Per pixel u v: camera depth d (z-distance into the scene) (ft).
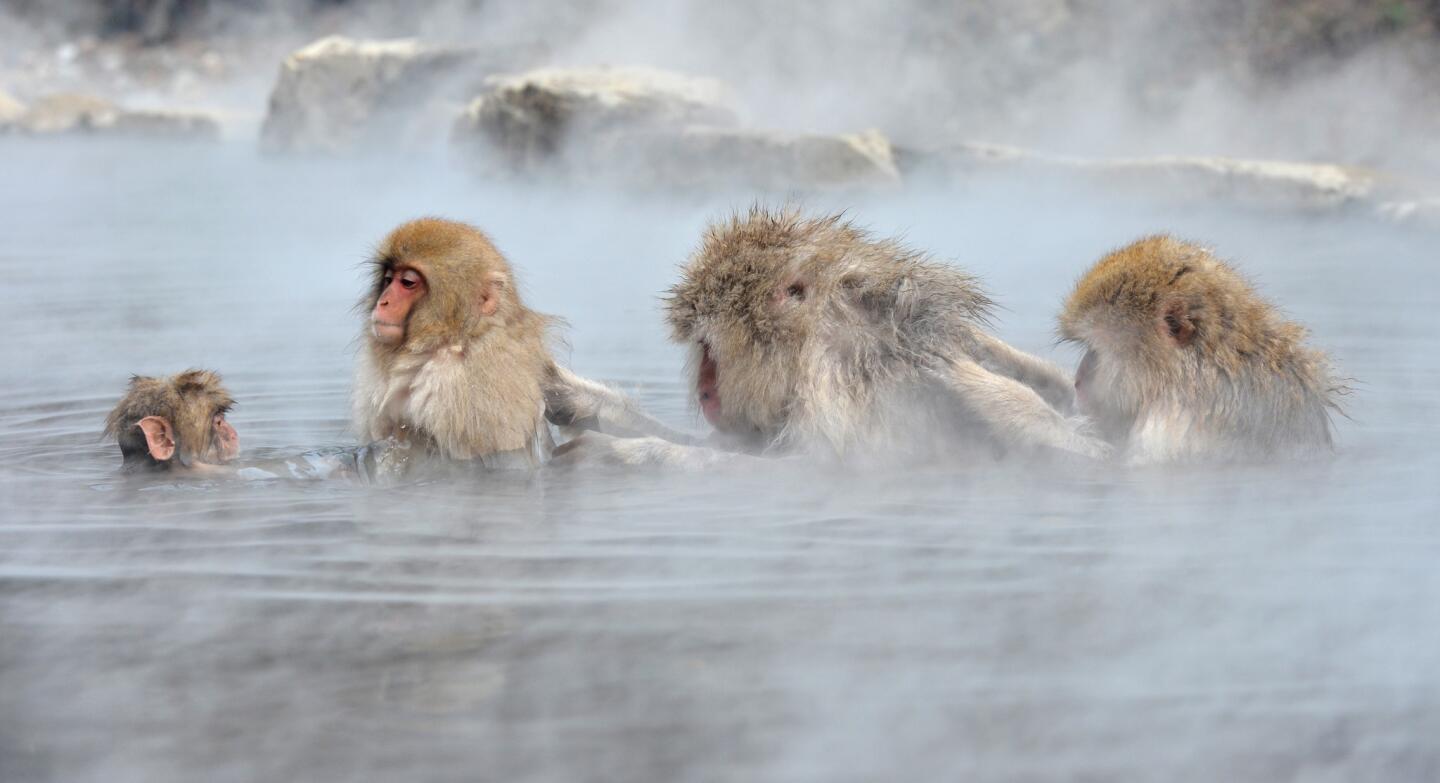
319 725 23.08
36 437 49.55
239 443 49.34
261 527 36.58
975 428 46.68
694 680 24.85
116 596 30.17
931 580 30.91
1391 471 43.91
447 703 23.90
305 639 27.20
